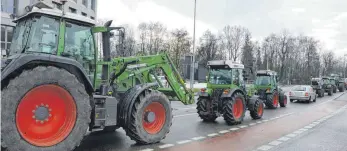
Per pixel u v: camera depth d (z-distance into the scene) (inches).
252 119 536.7
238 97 477.7
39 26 250.5
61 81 234.1
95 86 288.8
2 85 218.4
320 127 455.5
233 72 498.6
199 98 496.4
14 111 212.7
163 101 327.9
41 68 225.8
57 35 256.8
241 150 303.6
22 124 220.7
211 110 482.3
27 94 220.8
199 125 452.1
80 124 243.1
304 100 981.2
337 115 619.5
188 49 2539.4
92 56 285.0
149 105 316.5
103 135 351.3
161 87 392.5
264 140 354.3
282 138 367.2
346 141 356.2
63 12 257.8
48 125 235.1
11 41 274.8
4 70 213.0
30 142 222.1
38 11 247.0
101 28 288.8
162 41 2677.2
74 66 251.6
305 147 322.3
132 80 345.1
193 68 1127.6
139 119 303.0
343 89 1761.8
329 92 1398.9
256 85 742.5
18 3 883.4
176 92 392.2
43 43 251.1
